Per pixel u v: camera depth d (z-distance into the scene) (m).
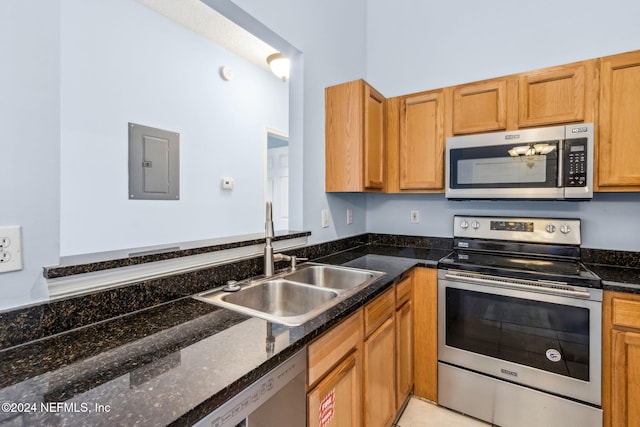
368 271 1.66
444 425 1.72
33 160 0.86
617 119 1.59
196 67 2.73
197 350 0.79
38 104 0.87
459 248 2.25
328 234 2.18
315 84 2.00
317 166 2.03
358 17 2.55
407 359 1.83
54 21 0.89
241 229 3.19
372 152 2.07
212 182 2.89
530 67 2.06
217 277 1.34
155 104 2.43
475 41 2.24
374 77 2.66
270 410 0.79
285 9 1.74
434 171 2.11
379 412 1.45
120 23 2.20
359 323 1.25
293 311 1.43
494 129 1.89
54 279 0.89
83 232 2.04
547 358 1.55
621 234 1.82
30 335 0.83
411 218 2.52
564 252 1.91
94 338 0.86
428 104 2.12
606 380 1.44
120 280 1.05
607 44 1.84
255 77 3.31
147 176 2.38
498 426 1.69
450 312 1.81
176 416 0.54
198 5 2.34
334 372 1.08
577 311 1.48
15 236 0.83
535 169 1.73
